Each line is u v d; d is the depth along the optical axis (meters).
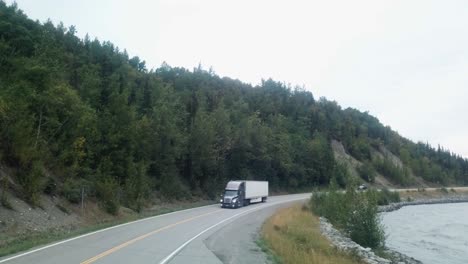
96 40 80.81
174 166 48.41
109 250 15.05
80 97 35.31
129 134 36.88
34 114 26.33
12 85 27.08
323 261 16.08
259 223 29.34
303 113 141.50
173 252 15.37
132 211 32.41
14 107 23.95
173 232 22.06
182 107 58.59
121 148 36.09
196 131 52.81
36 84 29.12
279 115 112.56
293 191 84.81
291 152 88.56
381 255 26.19
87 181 29.53
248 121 73.12
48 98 27.78
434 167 174.62
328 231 31.19
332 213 41.28
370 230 29.81
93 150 32.47
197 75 125.69
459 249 35.03
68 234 19.34
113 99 39.72
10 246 15.22
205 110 65.69
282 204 51.47
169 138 45.94
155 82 62.66
